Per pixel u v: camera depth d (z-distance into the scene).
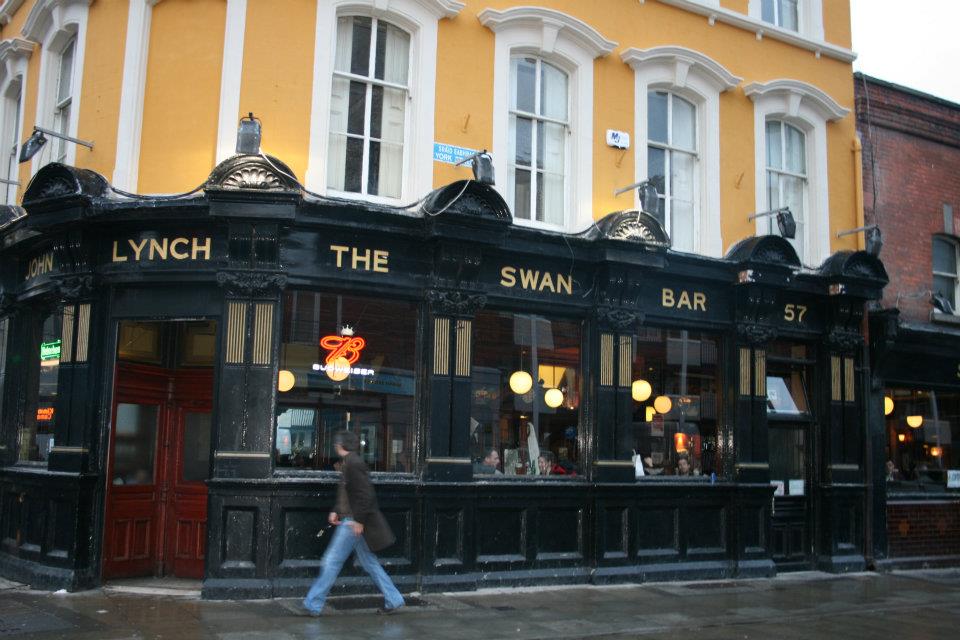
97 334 10.30
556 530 11.44
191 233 10.12
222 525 9.72
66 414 10.32
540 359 11.72
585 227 12.19
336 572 8.88
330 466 10.34
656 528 12.16
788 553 13.52
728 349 13.06
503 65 11.91
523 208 12.12
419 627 8.57
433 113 11.35
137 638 7.79
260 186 9.69
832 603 10.92
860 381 14.21
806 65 14.66
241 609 9.09
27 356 11.84
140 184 10.53
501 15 11.78
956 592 12.07
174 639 7.77
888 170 15.31
